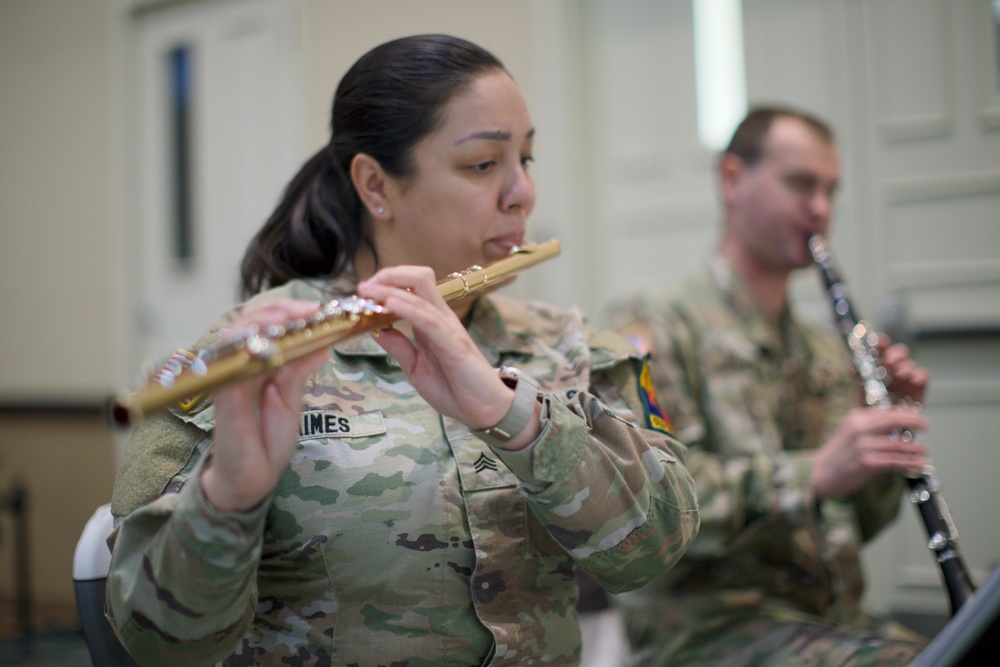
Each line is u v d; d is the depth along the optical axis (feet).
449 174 3.60
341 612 3.21
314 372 3.45
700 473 5.19
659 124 10.84
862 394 5.48
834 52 9.88
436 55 3.64
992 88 9.21
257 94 12.86
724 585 5.34
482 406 2.91
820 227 6.15
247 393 2.67
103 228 13.75
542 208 10.96
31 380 14.26
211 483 2.72
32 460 13.07
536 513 3.19
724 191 6.42
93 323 13.82
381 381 3.53
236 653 3.27
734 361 5.84
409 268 2.93
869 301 9.66
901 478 5.58
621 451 3.31
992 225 9.17
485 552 3.28
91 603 3.48
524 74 11.04
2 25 14.47
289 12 12.56
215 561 2.71
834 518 5.53
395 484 3.26
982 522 8.68
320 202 3.88
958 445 8.81
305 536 3.20
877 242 9.64
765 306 6.22
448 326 2.88
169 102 13.58
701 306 5.97
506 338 3.80
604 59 11.09
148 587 2.81
